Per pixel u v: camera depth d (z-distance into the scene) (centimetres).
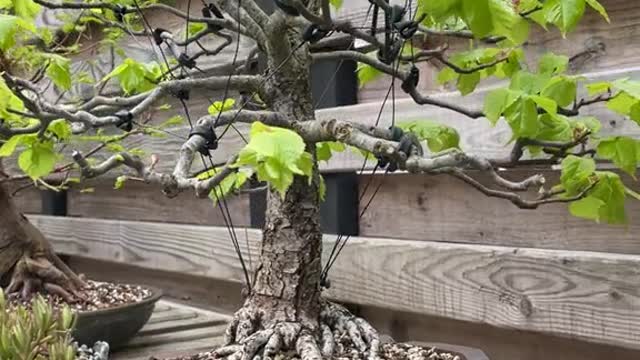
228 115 182
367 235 267
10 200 277
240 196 300
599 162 220
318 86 270
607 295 218
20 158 198
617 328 217
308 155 164
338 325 200
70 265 371
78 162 173
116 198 346
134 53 305
